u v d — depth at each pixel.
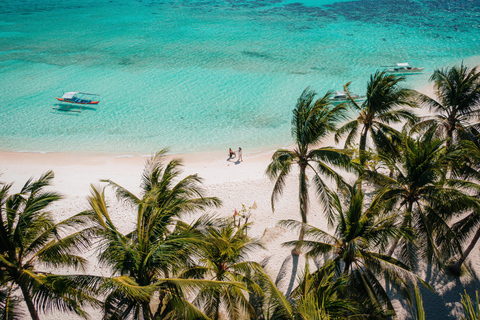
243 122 36.09
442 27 69.88
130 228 20.02
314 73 48.16
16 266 10.59
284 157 15.87
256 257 18.05
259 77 47.31
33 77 47.38
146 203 11.16
